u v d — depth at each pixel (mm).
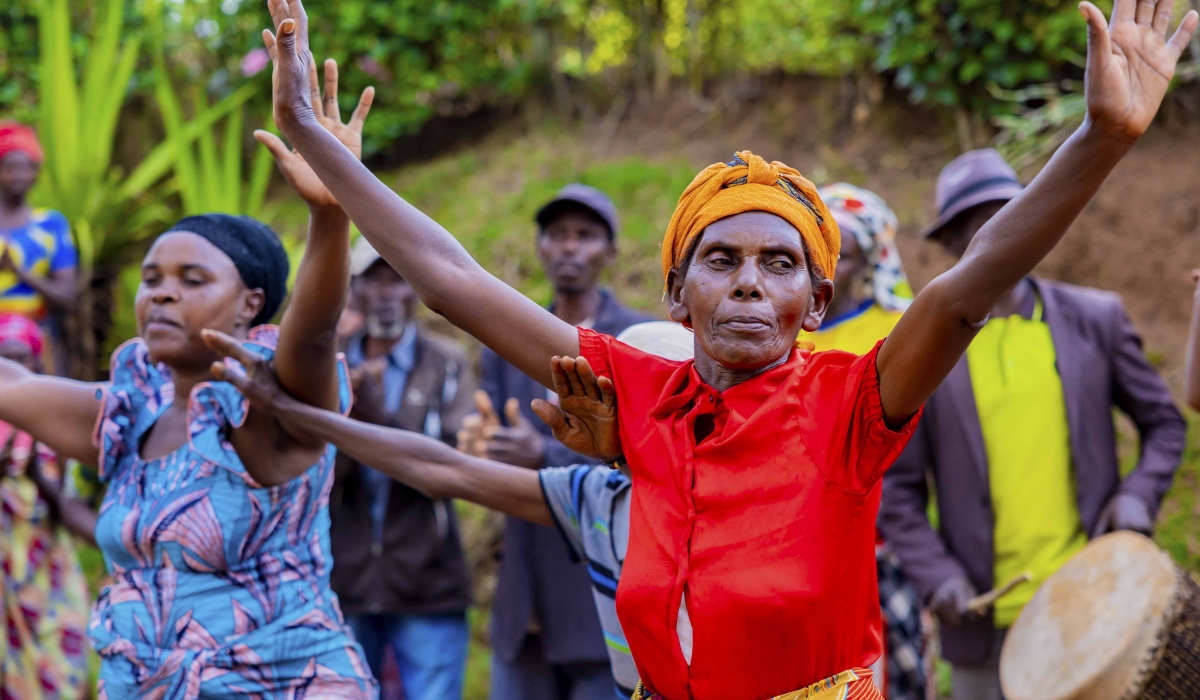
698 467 1635
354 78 7051
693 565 1594
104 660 2326
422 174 7035
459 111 7383
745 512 1585
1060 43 5480
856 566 1584
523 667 3611
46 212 5863
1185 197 5168
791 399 1608
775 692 1583
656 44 6891
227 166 6574
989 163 3666
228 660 2246
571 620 3465
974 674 3396
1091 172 1373
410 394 3990
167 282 2377
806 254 1642
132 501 2342
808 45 6227
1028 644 3043
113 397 2406
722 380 1698
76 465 3902
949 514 3408
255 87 7293
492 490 2299
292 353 2199
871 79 6195
